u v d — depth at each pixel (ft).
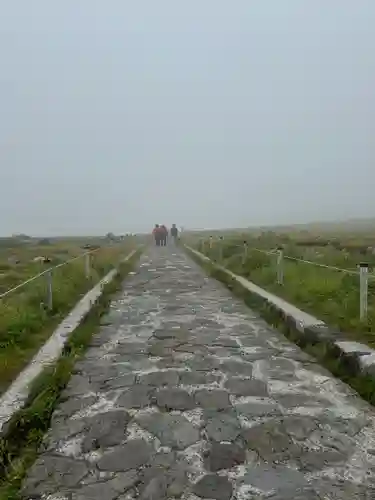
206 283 51.80
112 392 18.25
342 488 11.68
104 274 53.67
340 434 14.55
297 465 12.80
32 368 20.13
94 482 12.09
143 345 25.18
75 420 15.78
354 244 92.07
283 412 16.20
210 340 26.12
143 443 14.11
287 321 28.43
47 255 88.84
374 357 19.06
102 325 30.40
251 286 41.65
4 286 46.83
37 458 13.37
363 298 26.21
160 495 11.45
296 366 21.42
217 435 14.53
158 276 58.85
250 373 20.39
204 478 12.19
